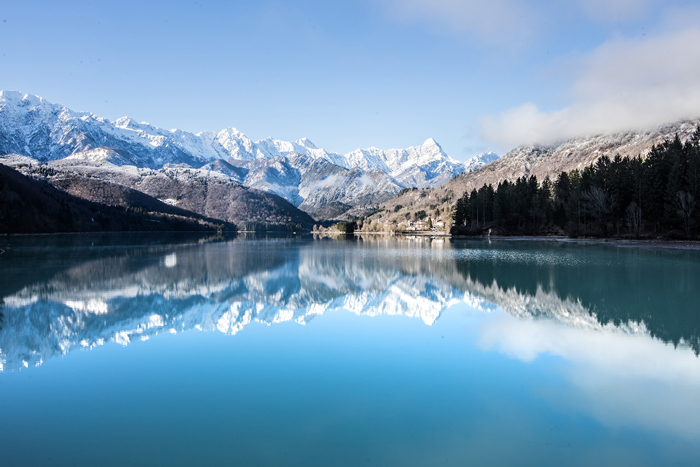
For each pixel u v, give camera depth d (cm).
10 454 1205
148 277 4778
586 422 1384
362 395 1592
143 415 1441
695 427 1354
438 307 3173
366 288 4172
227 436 1300
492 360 1967
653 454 1205
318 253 8544
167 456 1195
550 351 2100
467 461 1169
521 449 1227
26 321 2764
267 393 1616
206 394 1608
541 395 1591
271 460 1174
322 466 1146
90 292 3812
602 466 1150
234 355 2072
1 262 6028
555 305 3170
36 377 1791
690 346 2156
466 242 12281
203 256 7669
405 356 2041
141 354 2091
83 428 1355
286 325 2672
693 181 9256
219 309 3175
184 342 2300
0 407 1504
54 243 10569
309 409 1478
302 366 1912
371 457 1188
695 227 9300
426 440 1277
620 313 2892
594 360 1956
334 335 2425
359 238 18950
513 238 13950
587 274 4653
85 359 2023
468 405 1505
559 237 13088
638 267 5184
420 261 6606
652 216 10325
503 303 3278
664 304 3147
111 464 1156
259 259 7144
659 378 1734
